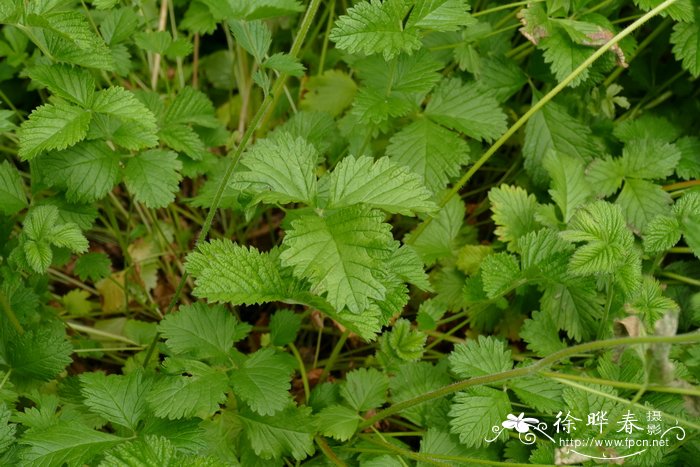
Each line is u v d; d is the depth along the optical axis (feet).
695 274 2.55
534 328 2.38
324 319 2.66
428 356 2.55
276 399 2.15
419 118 2.53
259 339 2.67
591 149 2.59
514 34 2.83
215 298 2.10
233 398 2.31
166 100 2.78
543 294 2.45
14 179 2.37
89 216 2.40
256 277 2.14
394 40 2.28
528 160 2.62
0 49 2.60
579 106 2.66
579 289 2.40
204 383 2.15
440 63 2.49
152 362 2.44
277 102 2.83
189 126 2.55
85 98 2.28
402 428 2.52
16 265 2.28
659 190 2.51
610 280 2.29
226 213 2.83
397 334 2.35
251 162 2.14
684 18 2.45
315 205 2.15
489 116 2.52
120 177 2.39
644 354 2.06
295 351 2.54
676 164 2.55
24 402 2.31
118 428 2.23
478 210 2.77
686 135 2.77
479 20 2.74
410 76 2.48
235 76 2.97
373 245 2.06
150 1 2.88
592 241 2.24
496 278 2.33
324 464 2.30
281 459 2.26
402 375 2.39
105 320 2.65
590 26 2.46
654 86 2.79
